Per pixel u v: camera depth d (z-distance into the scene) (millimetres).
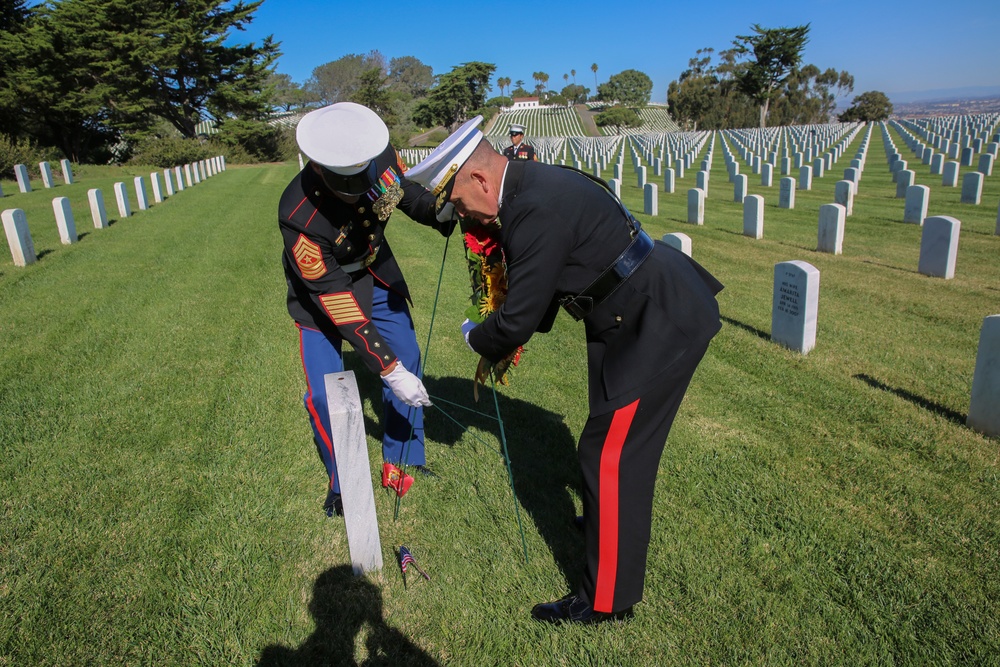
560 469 3625
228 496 3373
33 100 36406
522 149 11289
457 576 2799
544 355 5445
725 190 20359
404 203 2957
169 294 7445
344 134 2412
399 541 3047
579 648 2418
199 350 5574
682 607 2598
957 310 6801
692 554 2891
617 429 2285
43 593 2674
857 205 15344
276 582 2764
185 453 3807
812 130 52594
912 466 3586
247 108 42812
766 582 2713
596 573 2428
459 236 11523
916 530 3018
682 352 2254
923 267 8516
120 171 31672
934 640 2385
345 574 2820
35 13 38500
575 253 2213
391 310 3242
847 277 8398
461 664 2363
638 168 22578
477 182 2176
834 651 2363
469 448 3846
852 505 3229
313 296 2744
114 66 36781
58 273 8430
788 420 4188
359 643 2457
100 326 6219
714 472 3549
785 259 9664
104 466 3654
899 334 6004
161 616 2574
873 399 4469
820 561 2826
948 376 4934
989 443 3824
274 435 4027
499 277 2545
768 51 69875
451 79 68375
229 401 4520
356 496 2645
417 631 2512
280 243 10812
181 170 22688
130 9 37500
